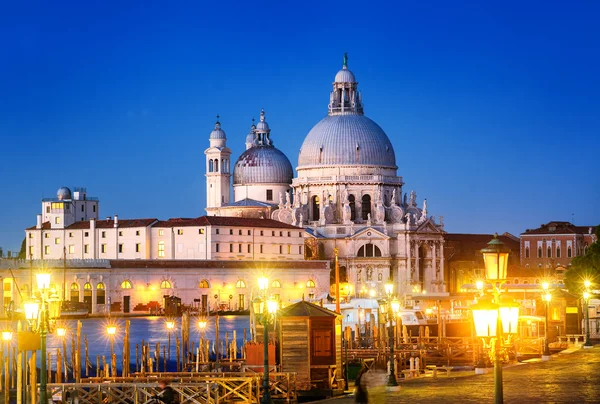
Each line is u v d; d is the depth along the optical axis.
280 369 99.56
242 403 92.81
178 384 89.50
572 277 163.88
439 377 101.12
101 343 181.75
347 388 101.00
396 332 147.50
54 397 97.88
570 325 145.62
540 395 75.56
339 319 101.12
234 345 138.25
